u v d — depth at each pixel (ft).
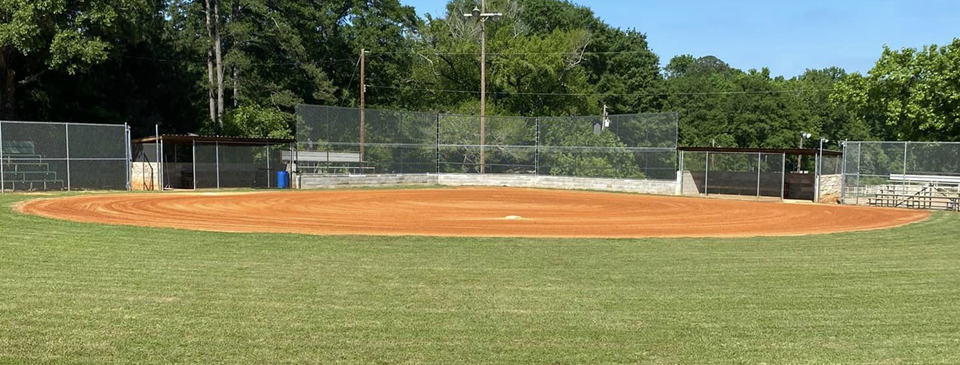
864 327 23.44
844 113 266.77
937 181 84.99
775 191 110.42
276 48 167.84
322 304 25.25
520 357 19.56
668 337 21.86
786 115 236.22
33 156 83.25
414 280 30.27
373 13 189.37
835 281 31.63
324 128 109.81
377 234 47.42
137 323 22.00
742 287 29.94
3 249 35.65
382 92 193.47
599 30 230.89
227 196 85.25
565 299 27.04
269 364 18.38
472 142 125.70
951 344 21.49
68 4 96.84
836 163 110.83
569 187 118.52
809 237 49.83
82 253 35.27
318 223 55.26
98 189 88.79
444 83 186.29
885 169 88.53
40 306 23.81
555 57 172.76
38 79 103.96
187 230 46.88
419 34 200.13
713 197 102.68
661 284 30.42
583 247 42.45
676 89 246.88
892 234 52.08
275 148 112.68
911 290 29.71
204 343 20.07
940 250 42.73
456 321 23.31
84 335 20.54
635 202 90.02
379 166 116.88
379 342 20.68
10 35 87.56
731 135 230.89
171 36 134.00
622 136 113.09
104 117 111.34
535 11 223.71
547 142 121.08
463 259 36.55
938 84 101.71
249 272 31.27
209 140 98.58
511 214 68.54
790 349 20.77
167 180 101.04
